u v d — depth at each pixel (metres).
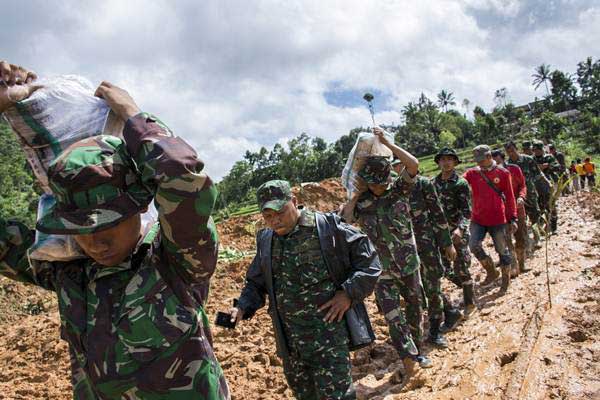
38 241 1.88
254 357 5.72
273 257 3.65
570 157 34.34
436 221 5.72
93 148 1.68
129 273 1.83
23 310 9.16
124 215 1.66
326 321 3.50
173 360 1.79
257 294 3.78
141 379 1.76
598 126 66.12
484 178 7.62
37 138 1.88
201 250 1.77
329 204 15.25
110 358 1.76
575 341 4.79
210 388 1.87
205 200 1.67
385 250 5.00
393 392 4.74
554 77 114.25
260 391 5.00
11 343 6.96
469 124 108.75
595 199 15.36
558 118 75.44
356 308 3.64
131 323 1.77
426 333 6.20
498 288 7.59
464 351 5.18
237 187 97.88
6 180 49.84
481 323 6.00
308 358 3.56
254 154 113.19
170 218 1.66
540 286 6.69
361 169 5.00
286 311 3.60
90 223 1.62
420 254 5.71
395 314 4.85
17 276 2.10
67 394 5.34
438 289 5.72
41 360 6.33
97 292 1.83
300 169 92.94
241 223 13.13
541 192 10.56
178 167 1.61
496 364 4.59
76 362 1.96
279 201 3.47
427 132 102.12
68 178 1.61
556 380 4.01
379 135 5.07
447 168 6.73
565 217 13.09
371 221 5.03
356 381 5.16
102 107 1.92
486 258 7.88
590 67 113.94
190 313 1.87
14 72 1.86
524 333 5.02
